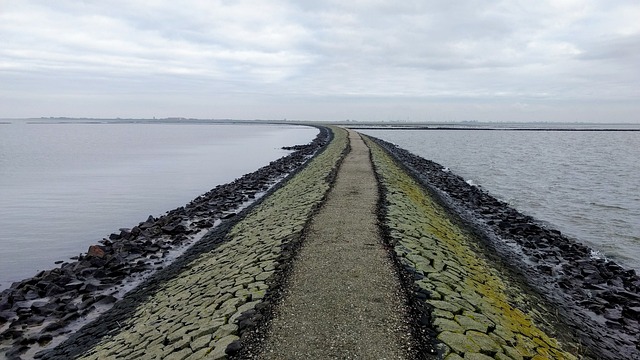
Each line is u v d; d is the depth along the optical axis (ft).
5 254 43.19
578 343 22.06
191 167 122.52
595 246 45.24
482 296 23.03
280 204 50.42
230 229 45.73
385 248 27.40
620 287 32.40
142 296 29.84
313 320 18.21
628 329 25.63
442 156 156.46
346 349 16.01
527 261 38.58
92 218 59.36
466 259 30.81
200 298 24.30
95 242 47.67
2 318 26.94
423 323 17.98
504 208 62.69
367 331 17.22
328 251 26.96
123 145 221.46
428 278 23.12
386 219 34.94
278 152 173.17
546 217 58.95
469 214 58.39
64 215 60.95
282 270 24.26
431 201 56.54
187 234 47.29
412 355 15.64
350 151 106.63
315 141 205.87
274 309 19.38
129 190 82.64
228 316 19.88
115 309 28.25
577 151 184.34
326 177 60.13
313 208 39.88
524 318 22.52
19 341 24.07
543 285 32.35
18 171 111.14
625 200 71.36
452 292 21.67
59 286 31.86
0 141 261.65
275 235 33.42
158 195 77.56
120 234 47.91
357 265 24.40
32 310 27.89
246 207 61.52
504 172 109.19
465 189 78.89
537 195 76.13
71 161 137.90
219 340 17.60
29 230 52.70
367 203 41.37
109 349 21.39
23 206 67.05
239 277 25.20
